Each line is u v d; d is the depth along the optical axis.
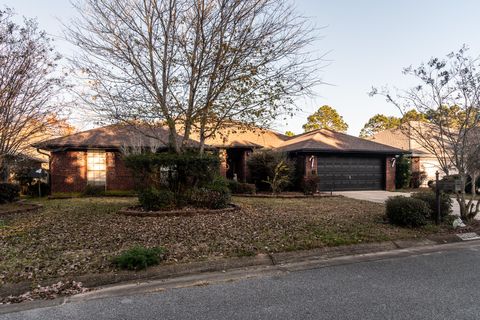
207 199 8.40
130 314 3.07
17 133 9.05
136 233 5.93
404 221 6.66
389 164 17.77
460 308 3.15
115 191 13.70
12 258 4.54
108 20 8.18
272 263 4.69
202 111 8.32
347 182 17.08
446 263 4.71
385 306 3.21
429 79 7.02
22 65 8.23
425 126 7.72
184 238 5.59
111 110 8.40
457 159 6.96
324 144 16.98
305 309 3.15
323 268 4.48
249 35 8.03
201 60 8.12
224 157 15.03
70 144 13.34
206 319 2.95
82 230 6.23
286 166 14.52
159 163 8.09
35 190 14.28
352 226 6.72
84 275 3.93
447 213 7.22
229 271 4.34
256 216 7.82
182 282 3.94
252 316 3.01
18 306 3.26
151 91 8.38
